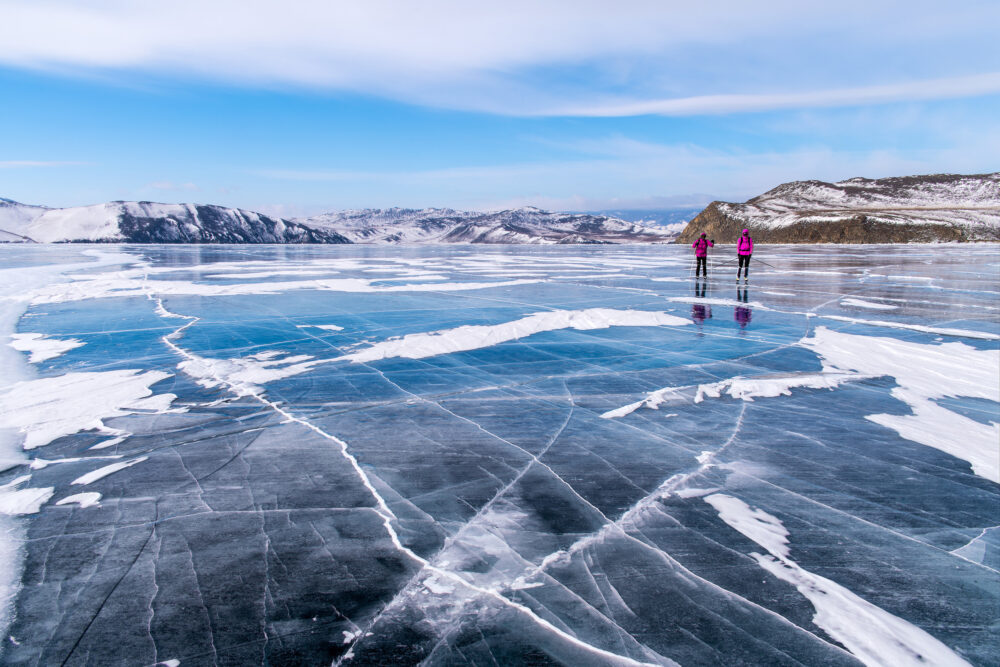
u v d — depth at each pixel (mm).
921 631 2410
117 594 2633
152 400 5789
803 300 14297
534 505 3549
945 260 32750
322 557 2947
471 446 4590
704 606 2568
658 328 10195
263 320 10930
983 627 2434
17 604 2553
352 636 2354
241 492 3717
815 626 2438
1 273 22391
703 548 3057
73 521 3324
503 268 28344
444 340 8852
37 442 4621
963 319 11102
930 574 2828
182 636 2350
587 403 5809
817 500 3637
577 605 2564
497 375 6926
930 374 6977
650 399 5945
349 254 49469
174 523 3303
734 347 8578
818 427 5074
